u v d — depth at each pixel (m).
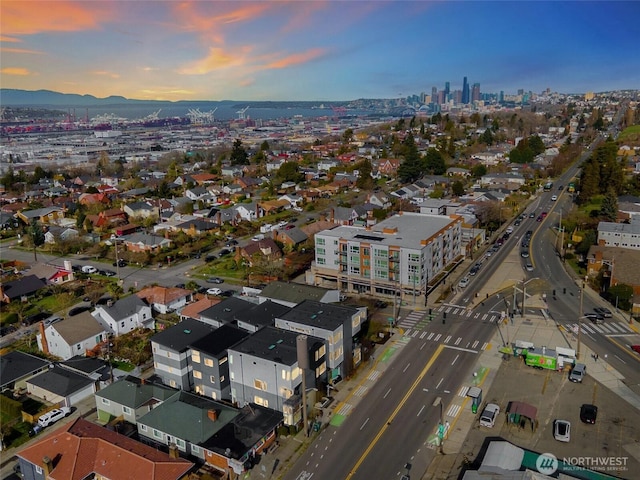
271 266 117.69
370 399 68.81
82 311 102.94
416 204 173.38
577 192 189.75
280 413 63.59
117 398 65.62
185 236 146.38
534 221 159.12
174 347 71.31
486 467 52.81
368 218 157.12
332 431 62.41
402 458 57.47
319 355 68.25
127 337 89.00
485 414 62.62
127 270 127.06
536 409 62.78
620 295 94.31
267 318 81.12
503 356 78.75
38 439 63.28
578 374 70.94
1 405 68.94
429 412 65.56
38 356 84.75
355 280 106.75
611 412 64.00
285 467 56.50
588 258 111.50
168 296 100.88
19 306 101.69
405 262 101.12
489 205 156.75
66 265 122.06
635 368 74.19
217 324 81.81
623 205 156.62
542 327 88.19
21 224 172.12
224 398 69.56
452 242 118.94
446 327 89.31
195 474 55.19
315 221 159.25
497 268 119.00
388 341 84.81
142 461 52.06
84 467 52.78
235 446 56.91
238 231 154.88
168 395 66.19
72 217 178.00
